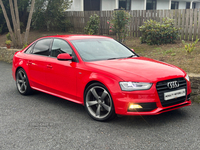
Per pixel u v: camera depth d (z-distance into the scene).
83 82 4.29
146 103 3.70
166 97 3.83
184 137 3.51
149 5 22.91
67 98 4.78
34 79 5.54
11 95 6.02
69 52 4.77
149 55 8.97
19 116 4.53
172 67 4.37
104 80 3.92
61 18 17.23
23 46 12.49
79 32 16.56
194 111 4.62
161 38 10.85
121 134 3.65
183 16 11.11
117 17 11.71
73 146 3.31
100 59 4.61
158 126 3.92
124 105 3.71
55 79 4.93
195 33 10.72
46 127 3.98
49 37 5.54
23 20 18.94
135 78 3.75
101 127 3.93
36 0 16.61
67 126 4.01
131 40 12.86
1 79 7.95
